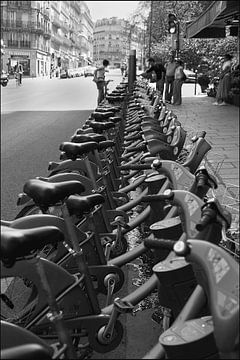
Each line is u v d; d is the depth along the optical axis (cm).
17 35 8394
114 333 275
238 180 636
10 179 823
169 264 229
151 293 295
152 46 5294
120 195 467
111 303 315
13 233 190
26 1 8344
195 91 2822
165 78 2097
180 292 225
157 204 314
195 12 3541
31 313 252
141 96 910
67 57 12481
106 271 323
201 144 329
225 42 2800
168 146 385
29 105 2253
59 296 253
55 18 10712
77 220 331
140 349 312
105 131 538
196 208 218
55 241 203
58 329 222
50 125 1526
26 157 1012
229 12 1617
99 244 331
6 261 197
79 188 260
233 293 164
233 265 170
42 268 221
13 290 310
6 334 200
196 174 270
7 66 7319
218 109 1762
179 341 186
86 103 2331
